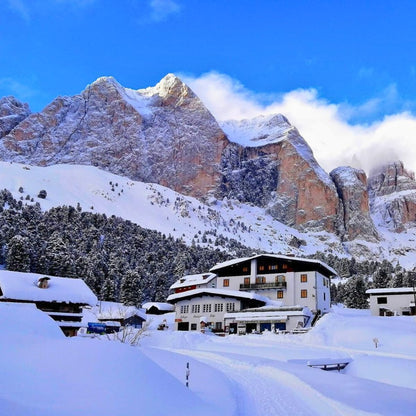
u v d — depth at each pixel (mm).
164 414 15844
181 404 17500
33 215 175000
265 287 88750
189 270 169000
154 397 16922
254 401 21625
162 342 55125
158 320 96125
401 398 22391
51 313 56406
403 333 51594
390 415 18109
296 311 69875
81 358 17516
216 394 22312
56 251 127188
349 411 18938
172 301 85125
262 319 70562
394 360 37031
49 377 15703
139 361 18891
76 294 59062
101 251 155250
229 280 93875
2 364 15797
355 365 37969
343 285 147875
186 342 54812
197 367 30875
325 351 46000
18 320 21641
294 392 24125
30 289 56188
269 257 91000
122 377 17172
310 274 86938
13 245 110875
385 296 87438
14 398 13305
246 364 35531
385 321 59438
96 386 15961
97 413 13961
